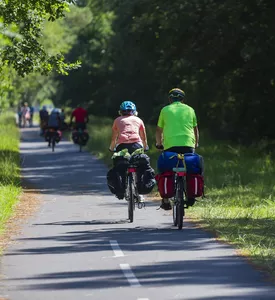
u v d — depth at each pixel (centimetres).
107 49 17238
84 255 3294
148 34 9975
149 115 16375
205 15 9100
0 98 9794
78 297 2516
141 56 15050
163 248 3434
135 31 10044
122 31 13612
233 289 2598
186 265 3023
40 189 6431
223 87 10169
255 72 9719
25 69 6275
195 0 9144
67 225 4253
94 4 15750
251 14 8975
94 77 18175
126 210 4956
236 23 8888
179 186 3994
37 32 6241
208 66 9950
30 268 3023
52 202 5456
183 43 9500
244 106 10125
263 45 8875
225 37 9088
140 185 4303
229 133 10831
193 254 3269
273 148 9712
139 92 16600
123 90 16700
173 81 10888
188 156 3972
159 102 15688
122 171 4325
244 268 2956
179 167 3972
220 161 8225
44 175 7831
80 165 9062
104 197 5809
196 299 2461
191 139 3994
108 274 2877
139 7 9888
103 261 3144
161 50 10262
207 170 7294
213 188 6044
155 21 9888
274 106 9956
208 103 10588
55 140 11981
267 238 3653
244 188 6022
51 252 3381
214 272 2883
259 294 2525
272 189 5875
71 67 6494
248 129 10344
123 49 15525
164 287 2639
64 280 2784
